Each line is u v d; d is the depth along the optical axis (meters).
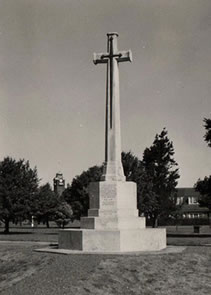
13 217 49.53
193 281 14.44
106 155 20.69
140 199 42.81
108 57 21.41
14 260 17.59
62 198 71.31
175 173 53.03
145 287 13.73
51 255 17.34
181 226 71.75
